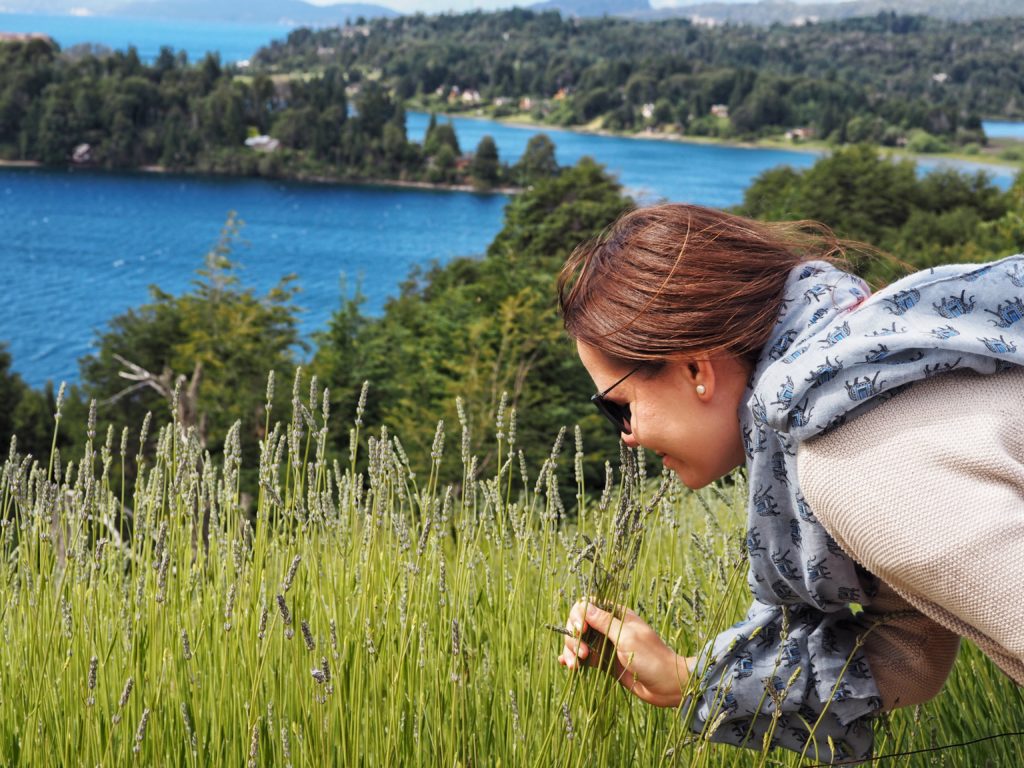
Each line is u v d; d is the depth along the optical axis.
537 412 18.83
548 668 1.66
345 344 24.95
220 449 21.94
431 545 1.73
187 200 161.75
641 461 1.45
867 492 1.05
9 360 48.38
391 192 176.50
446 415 18.77
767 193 62.25
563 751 1.54
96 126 187.38
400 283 41.62
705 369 1.25
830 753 1.46
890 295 1.13
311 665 1.54
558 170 151.00
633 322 1.24
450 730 1.51
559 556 1.97
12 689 1.71
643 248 1.26
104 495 1.99
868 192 60.88
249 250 126.06
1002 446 1.03
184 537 1.98
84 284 113.25
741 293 1.22
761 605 1.50
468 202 168.25
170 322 38.84
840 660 1.40
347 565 1.85
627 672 1.51
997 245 52.06
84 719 1.62
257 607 1.69
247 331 28.27
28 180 171.50
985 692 1.89
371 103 189.38
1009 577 0.98
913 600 1.09
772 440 1.22
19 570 2.00
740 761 1.78
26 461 1.97
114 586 1.95
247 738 1.55
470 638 1.78
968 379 1.08
